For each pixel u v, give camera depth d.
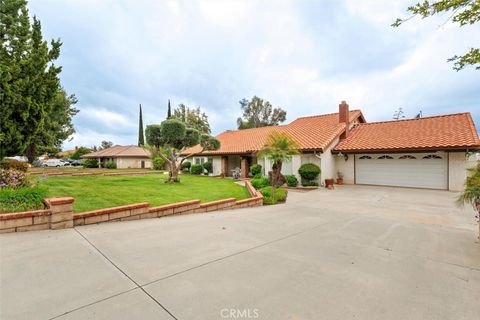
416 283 3.20
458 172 13.76
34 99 8.54
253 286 3.00
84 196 8.35
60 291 2.72
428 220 7.14
